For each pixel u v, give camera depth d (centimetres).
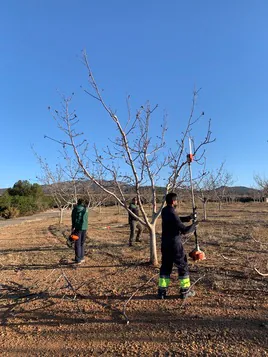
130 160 792
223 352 385
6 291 673
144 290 627
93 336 450
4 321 521
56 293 643
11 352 420
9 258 1004
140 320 490
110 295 610
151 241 832
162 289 575
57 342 440
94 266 859
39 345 435
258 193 4653
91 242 1274
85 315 524
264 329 436
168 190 834
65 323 500
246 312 496
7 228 2094
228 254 907
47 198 4878
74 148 771
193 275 705
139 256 947
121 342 428
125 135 775
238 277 675
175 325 465
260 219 2019
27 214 3834
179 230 579
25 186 4897
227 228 1538
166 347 407
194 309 518
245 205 4053
